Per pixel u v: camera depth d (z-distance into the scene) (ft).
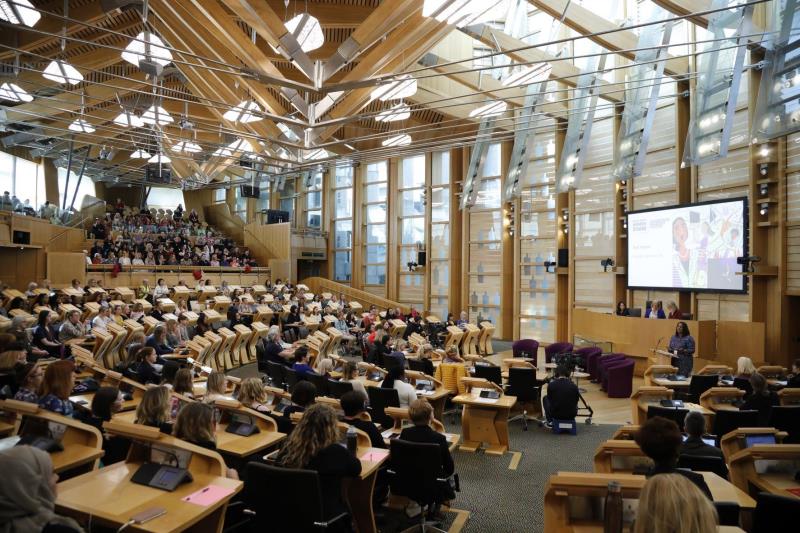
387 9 27.40
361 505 14.25
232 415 16.71
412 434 15.03
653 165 47.67
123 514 9.51
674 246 43.47
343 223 89.20
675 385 27.09
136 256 71.61
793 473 13.19
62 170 88.58
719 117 34.35
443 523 16.20
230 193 109.81
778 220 36.68
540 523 16.28
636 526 5.96
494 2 23.16
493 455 23.25
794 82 29.07
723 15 32.65
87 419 15.30
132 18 41.37
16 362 18.74
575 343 51.52
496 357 54.13
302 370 28.09
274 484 10.65
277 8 40.27
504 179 65.16
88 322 41.86
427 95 52.95
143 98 58.70
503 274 65.72
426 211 74.90
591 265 54.60
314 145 51.37
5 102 55.16
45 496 8.17
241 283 79.15
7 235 55.67
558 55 46.32
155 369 26.91
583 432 27.32
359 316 72.74
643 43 39.19
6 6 24.79
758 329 34.91
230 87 49.60
